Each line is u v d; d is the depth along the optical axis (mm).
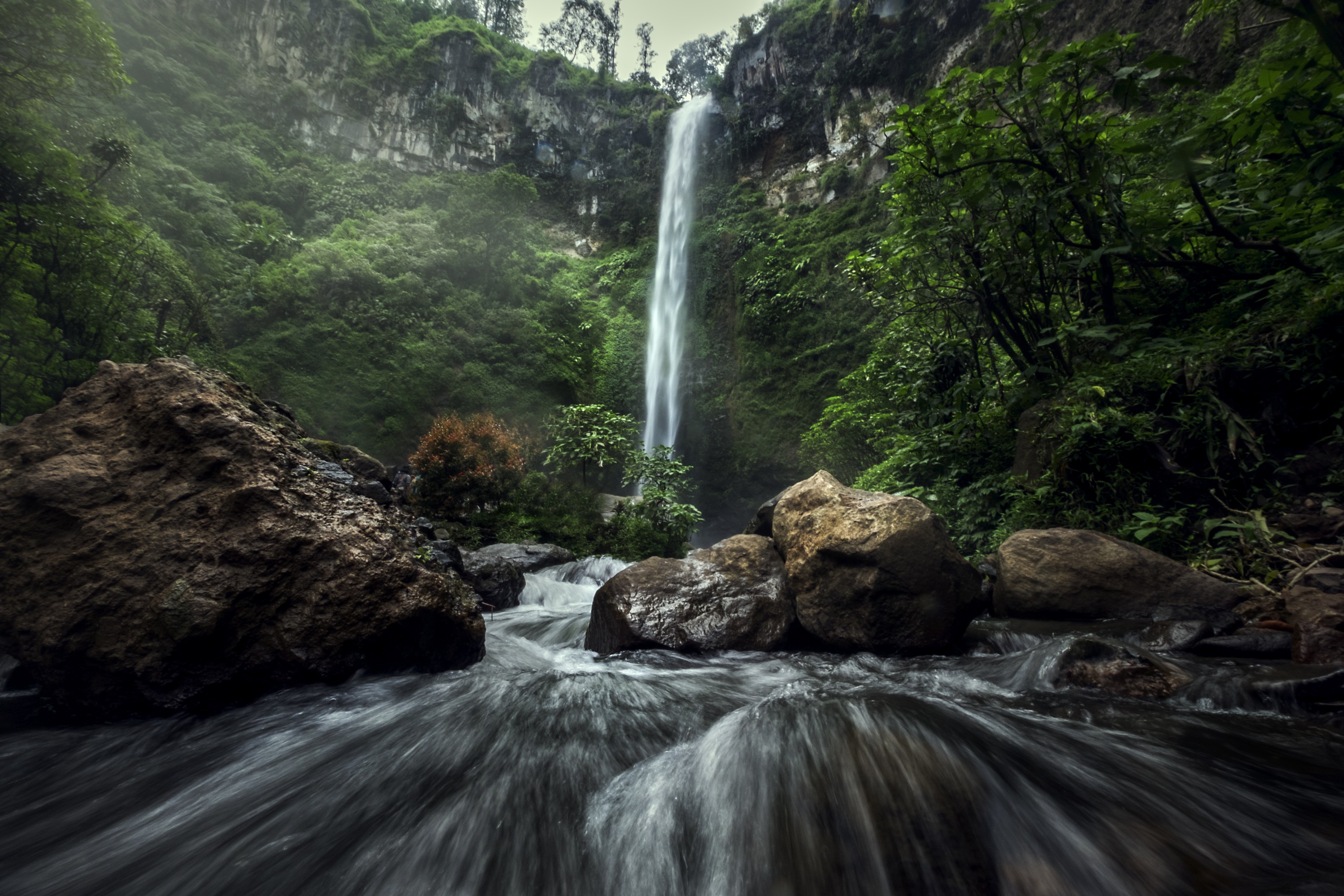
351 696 3297
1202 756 2188
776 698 2584
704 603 4375
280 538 3375
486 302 37594
